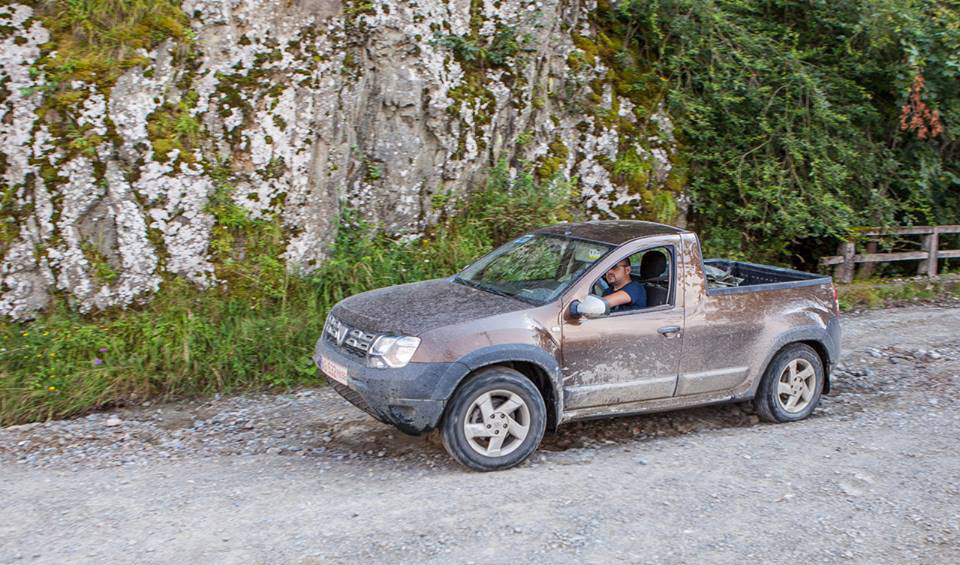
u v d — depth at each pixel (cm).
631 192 1138
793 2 1363
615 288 600
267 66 877
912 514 461
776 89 1244
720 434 624
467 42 1026
